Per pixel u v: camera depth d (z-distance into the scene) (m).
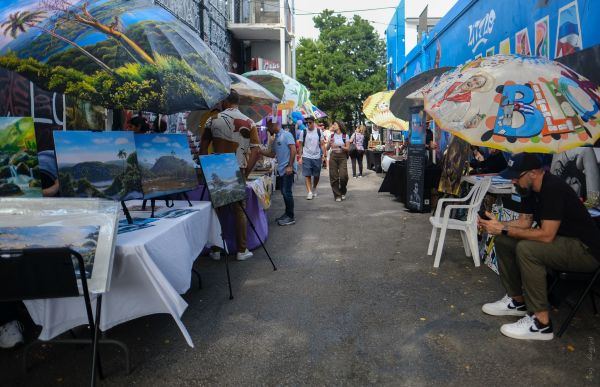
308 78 43.81
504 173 4.88
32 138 3.21
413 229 7.44
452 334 3.62
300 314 4.06
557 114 3.45
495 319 3.89
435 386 2.91
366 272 5.22
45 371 3.15
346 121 43.41
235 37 16.36
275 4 16.33
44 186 3.85
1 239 2.54
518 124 3.47
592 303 3.88
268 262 5.68
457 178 7.47
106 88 3.03
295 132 16.50
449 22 11.65
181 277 3.57
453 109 3.79
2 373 3.13
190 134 9.66
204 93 3.48
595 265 3.38
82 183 3.23
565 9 5.86
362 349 3.40
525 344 3.43
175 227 3.54
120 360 3.27
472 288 4.65
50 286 2.46
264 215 6.85
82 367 3.20
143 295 3.12
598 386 2.88
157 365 3.20
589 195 4.96
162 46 3.38
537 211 3.69
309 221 8.21
